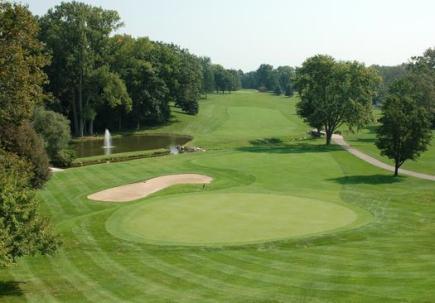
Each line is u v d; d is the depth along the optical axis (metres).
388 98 56.81
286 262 23.70
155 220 32.50
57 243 21.48
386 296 17.95
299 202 38.25
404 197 41.41
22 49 34.69
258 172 56.28
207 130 110.69
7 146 38.44
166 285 20.84
